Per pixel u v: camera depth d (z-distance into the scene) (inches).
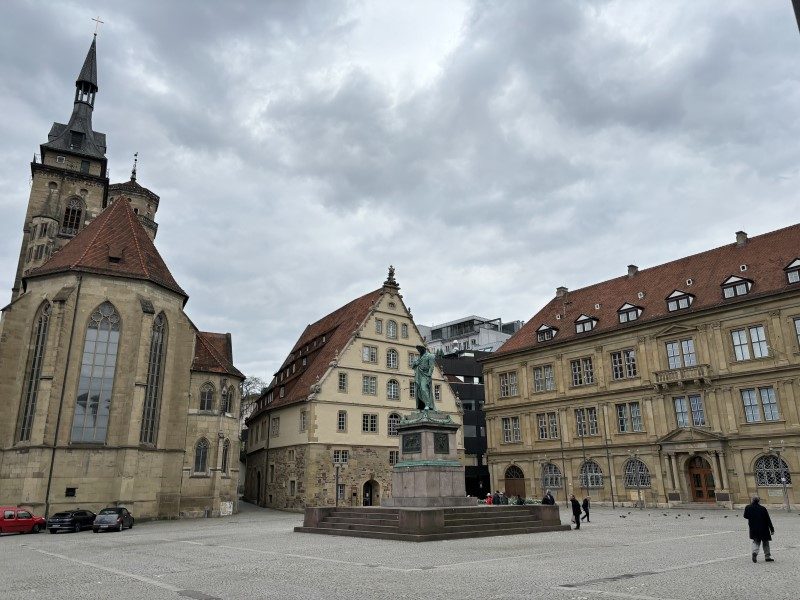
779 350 1779.0
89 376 1721.2
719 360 1904.5
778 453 1739.7
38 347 1747.0
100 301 1775.3
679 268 2236.7
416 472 1124.5
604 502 2151.8
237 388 2160.4
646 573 579.5
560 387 2364.7
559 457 2322.8
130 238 1957.4
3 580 608.1
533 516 1138.0
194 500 1915.6
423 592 489.7
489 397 2637.8
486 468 3265.3
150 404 1836.9
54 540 1152.8
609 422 2181.3
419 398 1214.9
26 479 1584.6
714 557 704.4
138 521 1720.0
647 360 2096.5
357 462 2229.3
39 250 2362.2
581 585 513.7
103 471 1681.8
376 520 1051.3
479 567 630.5
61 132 2664.9
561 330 2449.6
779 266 1876.2
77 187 2539.4
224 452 2028.8
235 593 502.6
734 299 1884.8
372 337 2393.0
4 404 1697.8
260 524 1531.7
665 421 2016.5
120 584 565.9
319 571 621.0
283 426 2379.4
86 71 2751.0
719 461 1850.4
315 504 2103.8
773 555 716.7
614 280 2504.9
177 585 551.2
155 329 1892.2
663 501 1982.0
